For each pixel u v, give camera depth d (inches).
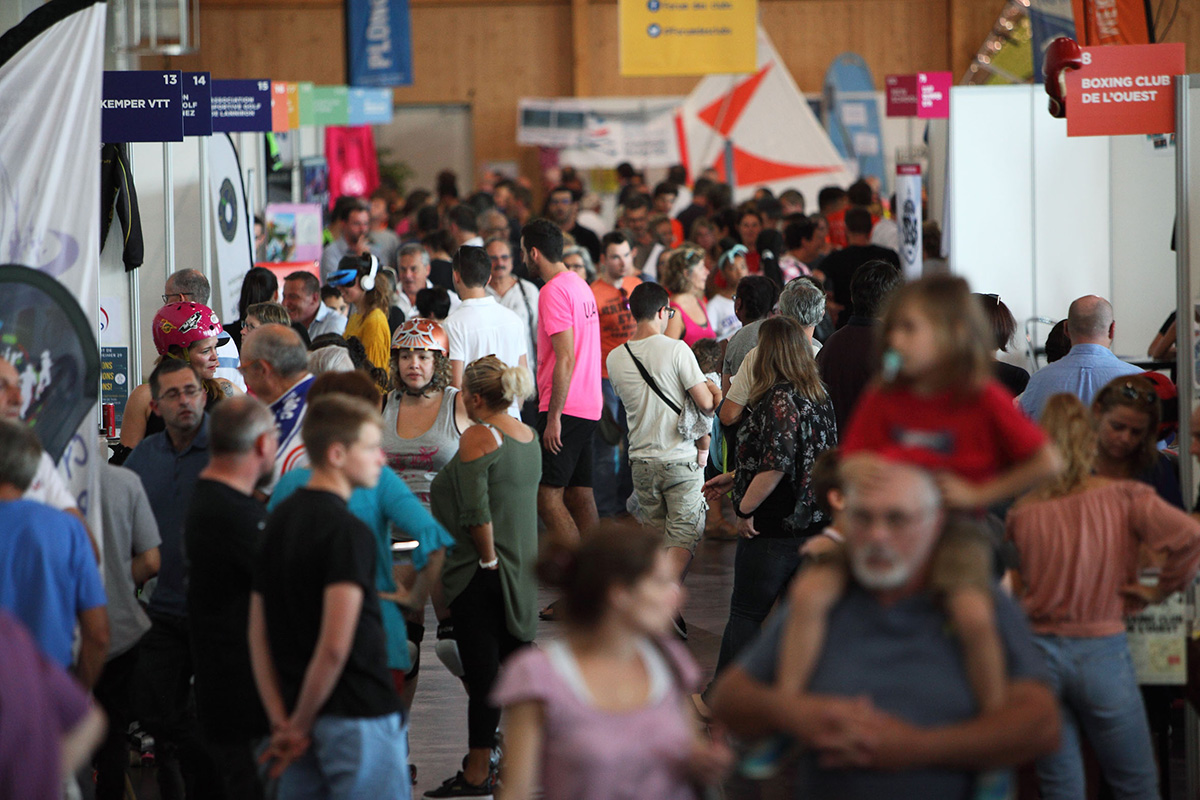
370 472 331.9
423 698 590.2
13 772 236.8
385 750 332.2
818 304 602.2
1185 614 366.0
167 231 740.7
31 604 324.5
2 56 394.0
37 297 381.1
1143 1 756.0
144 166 796.0
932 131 1115.3
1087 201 953.5
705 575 808.9
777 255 928.9
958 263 957.8
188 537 362.0
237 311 874.8
